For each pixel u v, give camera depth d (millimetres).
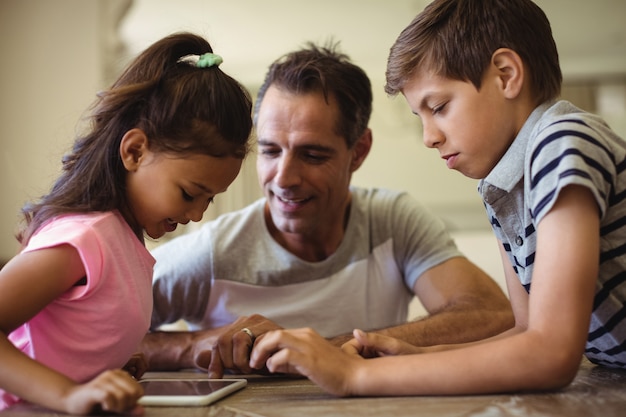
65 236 823
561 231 726
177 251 1523
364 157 1608
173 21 4039
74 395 686
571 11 4086
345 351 911
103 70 3139
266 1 3889
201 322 1559
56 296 811
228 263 1500
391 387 758
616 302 826
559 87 937
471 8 902
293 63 1425
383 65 4660
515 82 875
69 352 850
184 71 991
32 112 3127
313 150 1381
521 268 945
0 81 3146
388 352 921
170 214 939
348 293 1540
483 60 877
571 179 714
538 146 783
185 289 1503
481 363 734
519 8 908
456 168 916
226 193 3969
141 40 4039
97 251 841
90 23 3162
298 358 779
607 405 680
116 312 875
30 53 3158
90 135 945
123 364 939
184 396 795
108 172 920
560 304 717
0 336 731
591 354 966
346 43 4492
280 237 1545
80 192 913
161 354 1332
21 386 706
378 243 1582
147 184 925
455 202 4473
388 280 1580
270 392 895
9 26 3172
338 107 1399
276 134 1369
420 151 4516
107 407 668
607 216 787
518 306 1029
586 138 762
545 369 717
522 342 728
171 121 925
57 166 1126
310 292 1533
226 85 1003
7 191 3096
